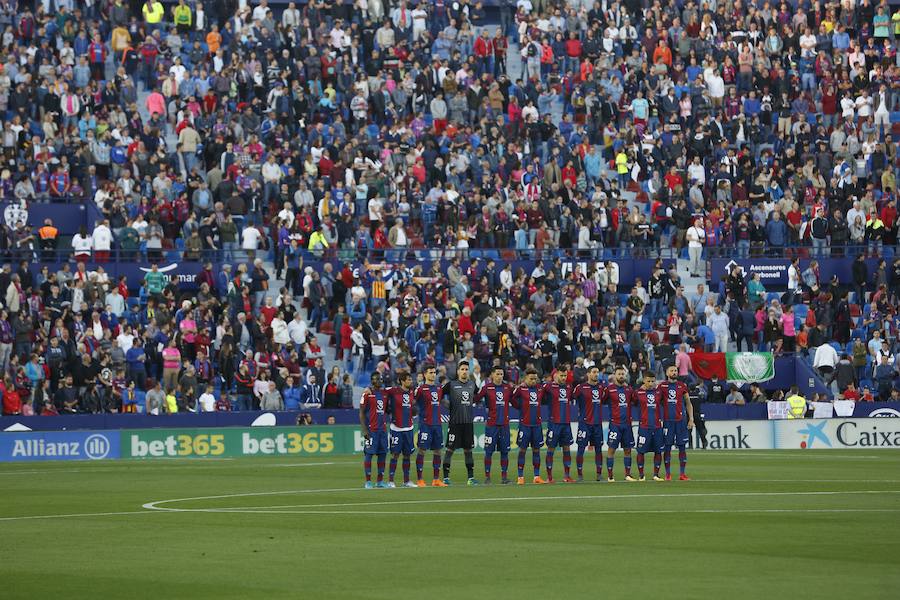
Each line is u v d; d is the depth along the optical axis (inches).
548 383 1635.1
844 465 1897.1
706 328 2716.5
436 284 2694.4
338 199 2834.6
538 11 3417.8
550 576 825.5
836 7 3506.4
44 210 2797.7
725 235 2979.8
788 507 1238.3
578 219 2910.9
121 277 2598.4
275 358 2500.0
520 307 2716.5
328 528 1094.4
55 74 2947.8
